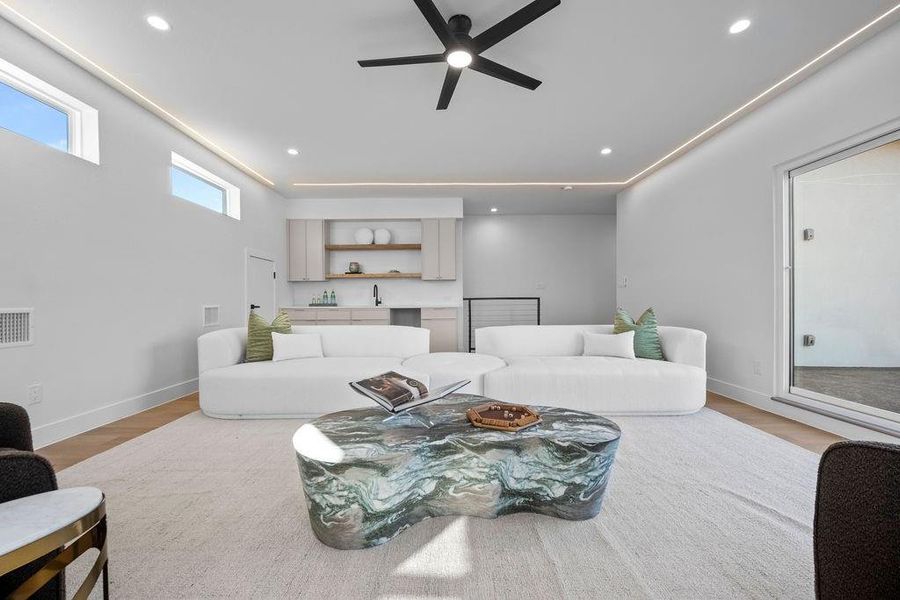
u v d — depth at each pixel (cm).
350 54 258
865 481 80
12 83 237
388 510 142
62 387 254
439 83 293
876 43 239
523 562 131
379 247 622
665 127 367
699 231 405
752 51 255
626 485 185
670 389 286
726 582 121
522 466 158
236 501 172
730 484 186
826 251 280
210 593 118
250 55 258
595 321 762
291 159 448
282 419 291
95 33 235
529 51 255
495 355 357
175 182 388
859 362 258
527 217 764
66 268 257
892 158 241
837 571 84
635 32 237
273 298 569
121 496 177
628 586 120
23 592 78
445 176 514
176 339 361
